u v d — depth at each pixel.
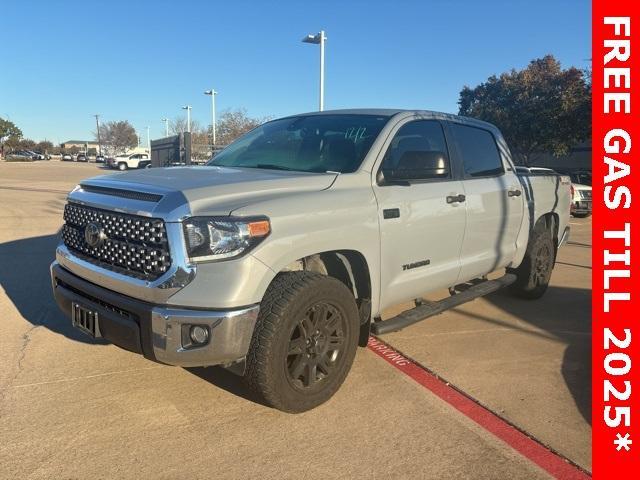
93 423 3.38
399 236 4.03
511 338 5.07
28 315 5.38
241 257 3.04
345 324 3.64
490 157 5.40
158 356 3.07
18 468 2.92
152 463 3.00
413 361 4.47
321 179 3.68
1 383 3.88
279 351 3.23
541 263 6.28
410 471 2.99
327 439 3.28
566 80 26.44
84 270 3.51
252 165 4.35
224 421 3.45
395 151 4.21
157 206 3.10
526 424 3.50
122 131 102.75
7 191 20.94
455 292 5.43
